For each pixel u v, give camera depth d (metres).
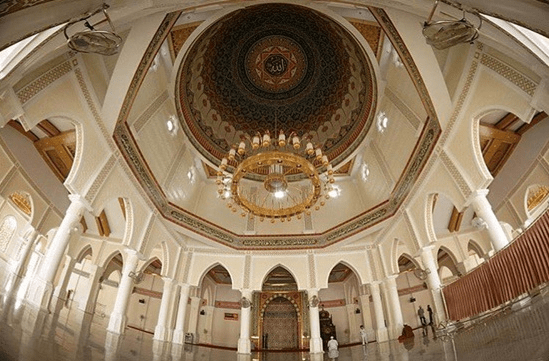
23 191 10.03
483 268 7.31
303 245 13.00
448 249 12.26
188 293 12.33
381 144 11.44
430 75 7.92
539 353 3.23
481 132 8.98
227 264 12.96
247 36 12.68
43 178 10.49
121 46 7.46
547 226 5.77
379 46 9.62
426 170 9.12
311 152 9.23
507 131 8.91
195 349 9.63
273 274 16.97
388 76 10.13
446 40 4.14
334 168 12.84
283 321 16.48
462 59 7.54
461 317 7.90
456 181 8.01
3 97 5.55
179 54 9.93
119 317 9.03
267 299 16.80
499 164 9.93
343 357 8.07
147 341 8.63
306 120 14.08
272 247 13.06
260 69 13.45
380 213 11.38
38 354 3.12
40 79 6.31
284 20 12.19
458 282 8.11
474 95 7.31
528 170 9.35
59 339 4.34
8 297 6.55
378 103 10.96
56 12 3.61
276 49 13.06
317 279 12.53
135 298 16.42
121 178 9.07
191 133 12.22
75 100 7.29
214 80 13.17
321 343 11.59
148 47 7.79
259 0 8.77
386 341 10.70
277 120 14.32
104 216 12.28
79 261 13.64
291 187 13.87
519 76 6.18
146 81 9.34
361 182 12.96
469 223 11.91
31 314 5.74
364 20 9.05
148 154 10.35
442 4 4.82
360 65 11.59
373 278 12.06
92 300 12.02
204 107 13.04
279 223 13.66
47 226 11.02
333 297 16.88
